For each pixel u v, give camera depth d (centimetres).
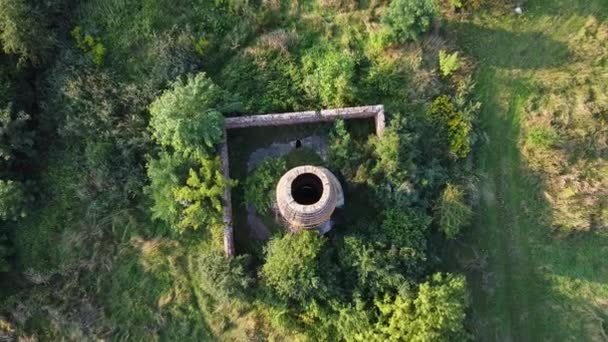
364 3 2459
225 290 2197
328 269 2175
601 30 2425
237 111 2331
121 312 2328
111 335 2302
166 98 2170
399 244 2178
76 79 2308
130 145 2306
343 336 2184
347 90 2312
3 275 2338
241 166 2428
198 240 2370
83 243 2356
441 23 2420
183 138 2134
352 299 2161
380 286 2148
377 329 2094
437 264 2269
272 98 2384
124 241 2380
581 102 2362
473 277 2355
